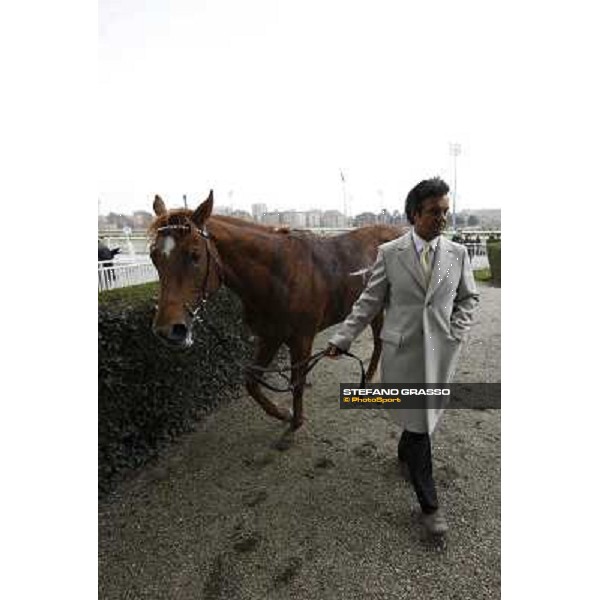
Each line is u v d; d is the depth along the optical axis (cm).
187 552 202
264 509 230
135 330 249
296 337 273
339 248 305
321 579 185
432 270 186
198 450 291
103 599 178
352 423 326
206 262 210
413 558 195
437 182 177
